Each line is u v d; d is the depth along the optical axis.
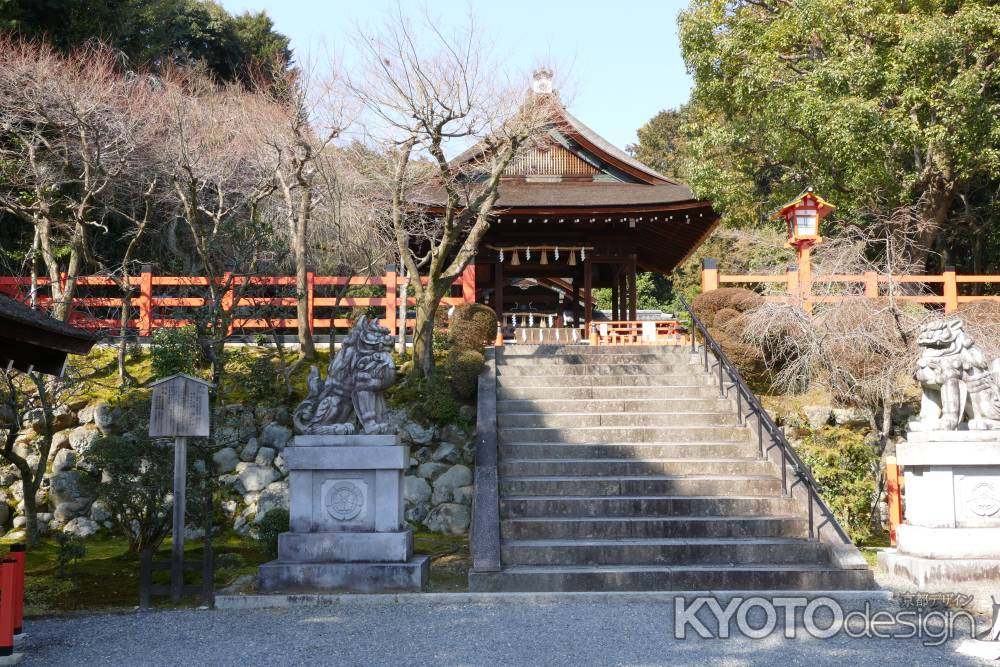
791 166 18.38
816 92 15.45
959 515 7.75
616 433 10.05
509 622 6.36
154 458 8.41
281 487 10.46
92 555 9.20
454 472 10.50
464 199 16.47
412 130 12.34
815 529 8.12
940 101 14.95
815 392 11.73
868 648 5.64
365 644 5.80
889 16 15.32
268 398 11.27
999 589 7.20
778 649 5.62
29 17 18.75
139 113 17.53
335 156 16.80
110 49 18.67
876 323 11.15
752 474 9.25
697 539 8.04
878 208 17.03
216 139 18.05
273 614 6.74
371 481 7.61
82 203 13.28
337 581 7.29
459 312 12.31
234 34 28.23
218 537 9.98
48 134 16.41
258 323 13.20
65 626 6.45
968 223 19.77
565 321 25.56
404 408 11.11
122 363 11.66
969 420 8.12
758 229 23.50
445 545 9.19
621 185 20.03
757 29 17.28
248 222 13.23
